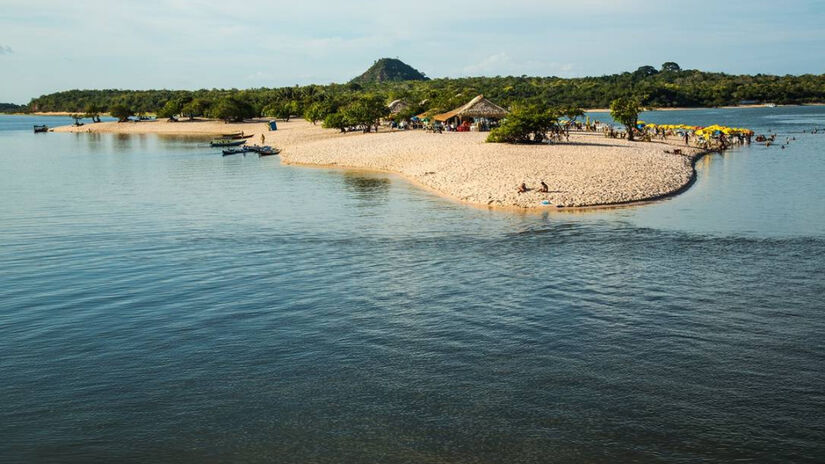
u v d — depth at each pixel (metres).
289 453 13.68
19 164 79.56
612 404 15.48
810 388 16.19
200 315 21.67
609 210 40.47
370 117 110.19
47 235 34.62
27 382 16.83
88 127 189.12
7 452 13.69
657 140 91.88
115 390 16.39
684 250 29.80
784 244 30.70
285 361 18.00
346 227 36.28
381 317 21.31
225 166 73.19
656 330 19.95
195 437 14.30
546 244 31.34
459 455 13.52
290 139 107.81
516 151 65.12
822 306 21.94
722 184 51.25
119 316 21.62
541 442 13.93
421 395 15.98
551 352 18.42
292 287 24.70
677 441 13.94
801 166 63.22
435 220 38.06
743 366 17.44
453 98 122.62
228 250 30.78
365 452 13.67
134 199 48.03
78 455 13.62
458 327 20.39
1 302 23.14
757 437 14.06
